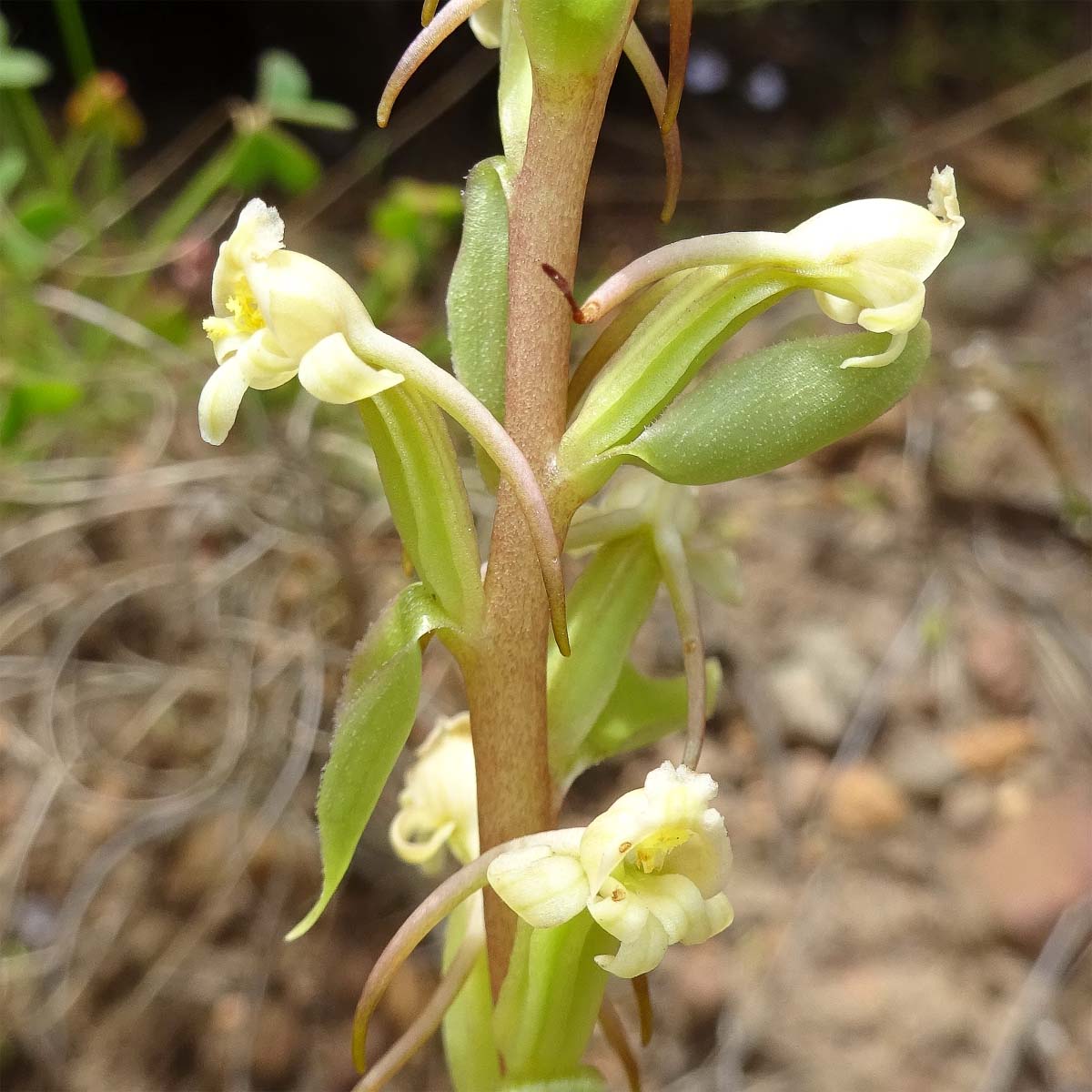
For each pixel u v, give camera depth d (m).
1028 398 0.20
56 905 0.15
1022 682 0.18
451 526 0.06
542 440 0.06
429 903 0.06
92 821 0.15
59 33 0.29
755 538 0.19
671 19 0.06
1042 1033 0.14
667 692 0.08
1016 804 0.16
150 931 0.15
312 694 0.16
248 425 0.19
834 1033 0.15
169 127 0.28
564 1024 0.07
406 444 0.06
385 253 0.20
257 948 0.15
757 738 0.17
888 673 0.18
